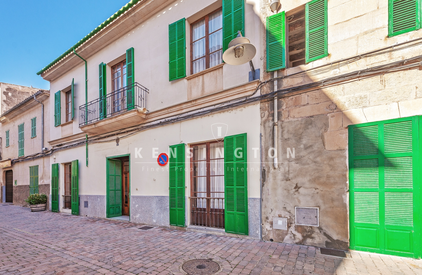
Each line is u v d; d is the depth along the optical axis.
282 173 4.81
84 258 4.21
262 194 5.00
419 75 3.70
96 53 9.23
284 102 4.90
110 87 8.78
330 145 4.38
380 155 3.95
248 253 4.17
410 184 3.72
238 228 5.21
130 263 3.91
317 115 4.53
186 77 6.39
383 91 3.96
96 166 8.91
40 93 12.12
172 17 6.85
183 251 4.41
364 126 4.10
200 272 3.46
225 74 5.69
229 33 5.59
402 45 3.84
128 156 8.20
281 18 4.97
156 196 6.89
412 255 3.67
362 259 3.72
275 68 4.99
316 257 3.86
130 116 7.18
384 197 3.89
